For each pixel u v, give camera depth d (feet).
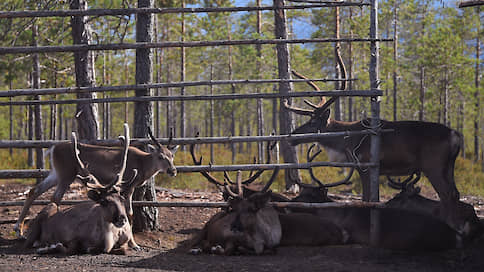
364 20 82.02
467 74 92.79
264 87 86.43
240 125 159.94
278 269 18.61
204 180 53.62
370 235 23.07
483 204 41.63
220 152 104.01
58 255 21.80
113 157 24.48
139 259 20.95
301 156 95.45
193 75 146.82
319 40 24.12
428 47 92.99
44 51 23.84
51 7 31.94
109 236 22.36
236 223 21.07
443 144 26.37
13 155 87.76
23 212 24.72
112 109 139.54
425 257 20.86
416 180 27.89
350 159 28.07
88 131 32.71
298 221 23.43
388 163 27.43
